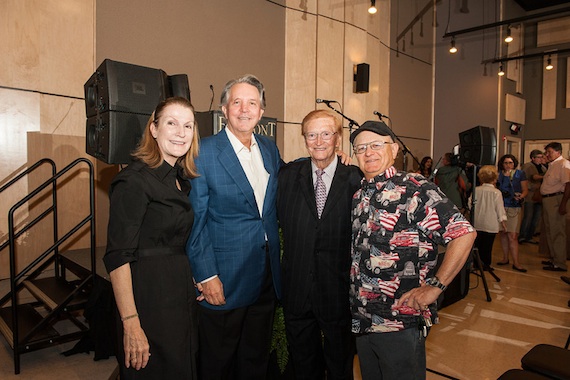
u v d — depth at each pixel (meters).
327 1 5.50
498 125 9.25
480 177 4.85
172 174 1.54
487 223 4.74
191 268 1.68
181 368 1.52
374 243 1.49
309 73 5.36
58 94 3.28
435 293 1.35
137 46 3.87
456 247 1.35
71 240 3.36
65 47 3.30
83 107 3.40
